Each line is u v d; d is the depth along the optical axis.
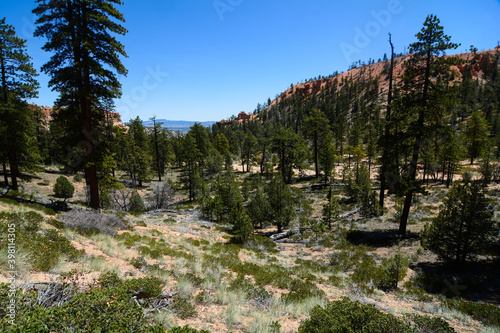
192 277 7.59
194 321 5.08
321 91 179.38
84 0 12.23
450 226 11.02
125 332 2.85
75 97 12.49
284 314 6.31
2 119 18.97
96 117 14.27
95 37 13.06
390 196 30.17
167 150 57.69
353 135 66.88
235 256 12.45
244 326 5.23
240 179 51.41
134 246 10.40
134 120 49.19
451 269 11.01
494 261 10.91
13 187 20.36
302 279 9.95
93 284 4.57
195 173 39.56
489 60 133.88
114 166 14.70
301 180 45.12
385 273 10.44
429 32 14.55
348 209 27.08
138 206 25.78
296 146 42.50
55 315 2.75
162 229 16.56
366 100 124.31
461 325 6.55
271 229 24.25
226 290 7.27
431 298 8.51
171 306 5.33
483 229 10.29
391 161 17.78
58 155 13.80
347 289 9.22
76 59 12.66
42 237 7.12
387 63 176.12
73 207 14.84
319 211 27.34
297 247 17.59
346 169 40.03
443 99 14.30
